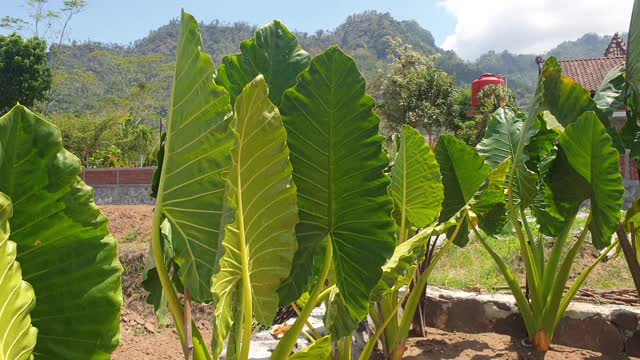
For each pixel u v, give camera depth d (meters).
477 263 7.61
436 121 28.28
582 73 21.52
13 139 1.98
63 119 30.83
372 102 2.79
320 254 3.02
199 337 2.87
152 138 32.19
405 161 4.34
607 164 4.24
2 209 1.69
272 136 2.50
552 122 4.87
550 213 4.88
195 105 2.59
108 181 23.53
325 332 4.57
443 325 5.69
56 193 2.02
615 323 4.98
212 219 2.63
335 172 2.88
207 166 2.62
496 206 5.07
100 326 2.07
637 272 4.53
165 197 2.68
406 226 4.62
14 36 30.05
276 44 3.29
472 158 4.98
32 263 2.02
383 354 4.57
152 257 3.00
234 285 2.56
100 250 2.08
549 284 4.91
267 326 2.82
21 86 29.72
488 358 4.81
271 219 2.67
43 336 2.04
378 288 3.32
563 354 4.90
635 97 4.70
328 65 2.79
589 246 7.63
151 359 6.15
